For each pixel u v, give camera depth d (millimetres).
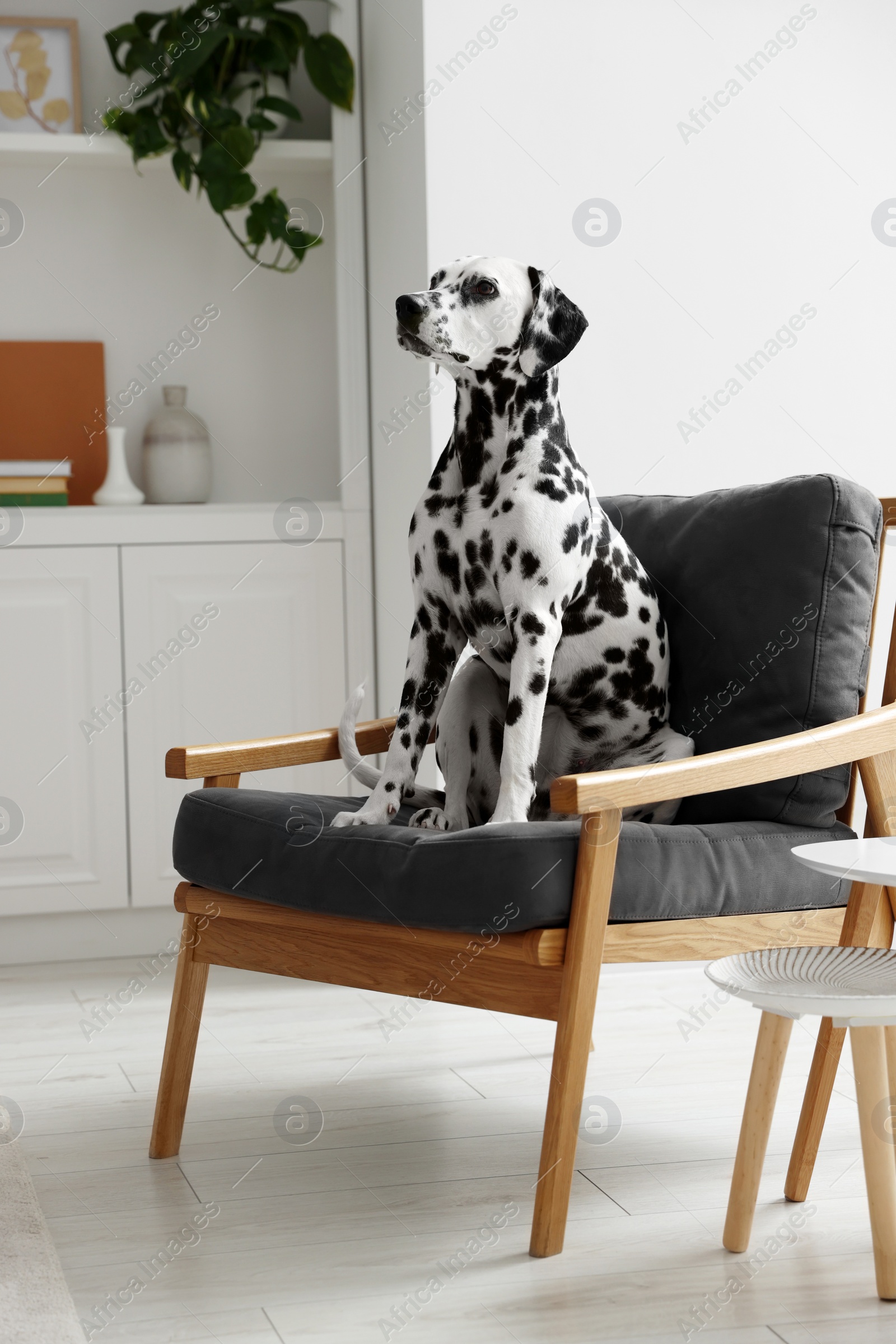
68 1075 2121
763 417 2812
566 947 1388
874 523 1812
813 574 1777
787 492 1837
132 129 3039
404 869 1456
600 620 1827
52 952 2955
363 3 3092
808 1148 1570
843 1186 1635
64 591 2926
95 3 3182
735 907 1521
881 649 2822
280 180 3326
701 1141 1788
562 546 1745
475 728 1873
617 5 2705
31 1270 1394
